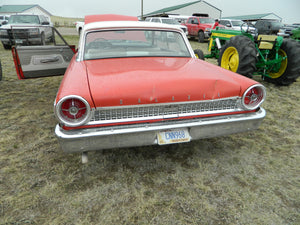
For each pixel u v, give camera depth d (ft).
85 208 5.75
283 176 7.04
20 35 21.15
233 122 6.56
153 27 9.04
